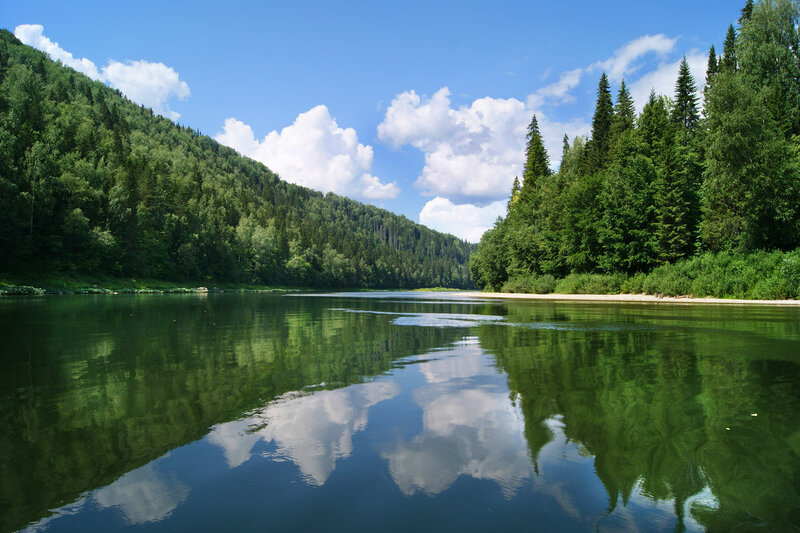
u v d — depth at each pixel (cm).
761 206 3303
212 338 1230
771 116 3597
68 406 551
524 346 1079
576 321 1767
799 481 344
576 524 283
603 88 6291
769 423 480
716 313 2106
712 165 3653
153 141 16438
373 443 432
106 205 6284
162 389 641
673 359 878
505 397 601
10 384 666
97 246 5666
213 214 10019
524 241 6294
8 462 383
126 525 282
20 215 4872
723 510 303
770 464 376
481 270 7812
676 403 562
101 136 9938
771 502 312
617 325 1577
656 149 5053
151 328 1477
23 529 277
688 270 3806
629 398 589
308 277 12400
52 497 321
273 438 445
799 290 2980
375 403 573
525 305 3316
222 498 321
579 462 386
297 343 1143
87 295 4522
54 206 5356
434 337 1275
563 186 6300
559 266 5794
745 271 3319
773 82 3909
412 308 2939
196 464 380
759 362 843
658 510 303
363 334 1350
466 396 607
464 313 2381
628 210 4544
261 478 354
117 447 419
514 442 434
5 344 1091
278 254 11656
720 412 521
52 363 841
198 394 614
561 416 513
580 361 866
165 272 7444
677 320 1744
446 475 360
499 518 291
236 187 17225
